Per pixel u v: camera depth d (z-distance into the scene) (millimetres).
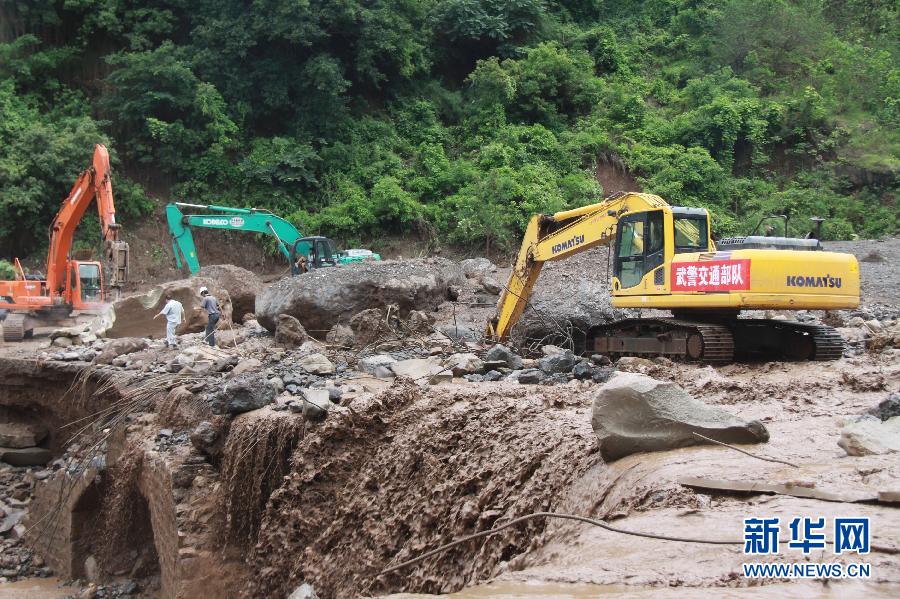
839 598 4066
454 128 45094
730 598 4133
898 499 5242
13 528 18453
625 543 5297
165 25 42625
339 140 42719
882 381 10273
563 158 42094
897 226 40156
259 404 14039
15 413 21000
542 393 11617
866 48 52625
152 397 16250
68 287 26953
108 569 15703
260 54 42344
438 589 8367
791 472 6180
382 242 38781
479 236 37781
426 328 18734
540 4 49188
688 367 13719
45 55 41375
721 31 51438
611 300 15836
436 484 9727
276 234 29328
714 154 44438
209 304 19719
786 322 14555
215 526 13227
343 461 11859
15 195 35531
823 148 44812
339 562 10695
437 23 47812
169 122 40969
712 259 13852
